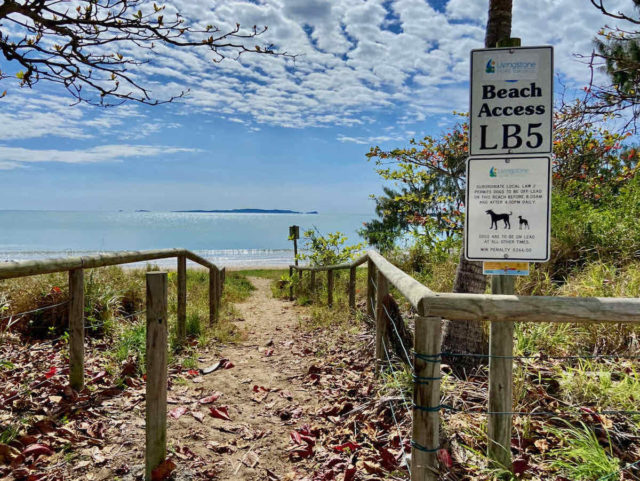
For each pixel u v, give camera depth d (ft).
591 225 18.93
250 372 14.16
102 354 13.94
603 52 16.92
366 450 9.03
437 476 6.40
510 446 7.76
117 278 21.47
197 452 9.04
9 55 10.14
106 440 9.12
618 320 6.07
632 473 7.40
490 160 7.37
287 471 8.64
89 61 11.02
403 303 18.98
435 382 6.28
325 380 13.08
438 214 29.25
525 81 7.30
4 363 11.79
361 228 38.73
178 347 16.10
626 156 25.17
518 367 9.91
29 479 7.70
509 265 7.38
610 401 8.98
